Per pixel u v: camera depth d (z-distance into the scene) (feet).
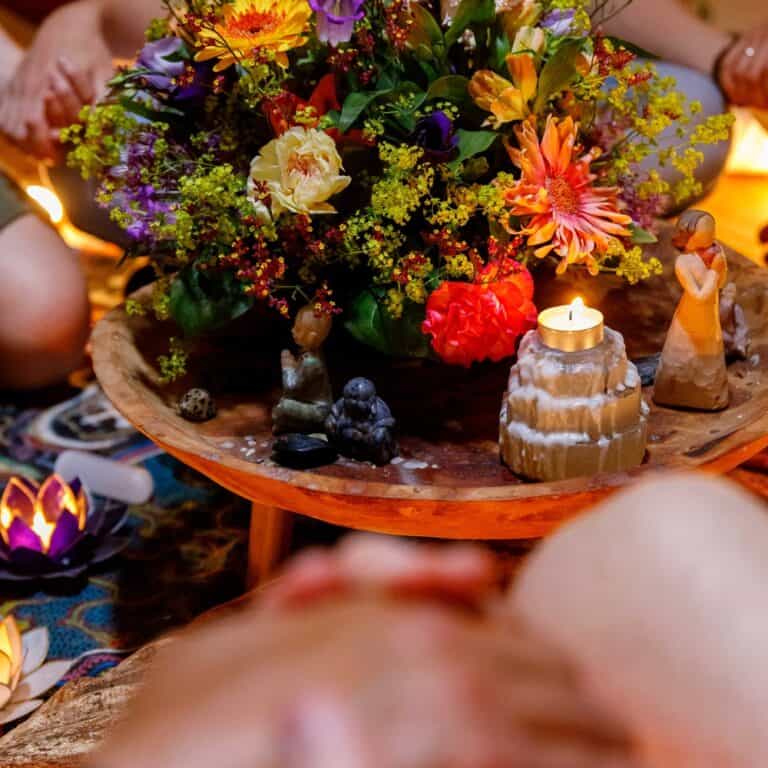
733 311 4.46
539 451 4.03
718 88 6.30
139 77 4.36
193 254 4.42
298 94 4.32
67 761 3.70
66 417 5.60
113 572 4.81
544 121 4.24
